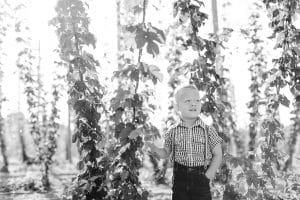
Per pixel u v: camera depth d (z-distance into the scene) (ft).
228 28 21.42
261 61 48.08
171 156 14.33
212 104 20.29
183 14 19.52
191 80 20.22
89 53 20.12
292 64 19.79
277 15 20.40
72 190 19.56
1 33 47.96
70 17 19.67
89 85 20.04
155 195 35.14
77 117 20.15
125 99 15.05
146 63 14.30
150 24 13.28
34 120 54.70
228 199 21.24
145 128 15.17
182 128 13.96
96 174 19.84
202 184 13.67
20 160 84.07
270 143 19.99
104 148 19.88
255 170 19.66
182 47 20.30
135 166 15.37
